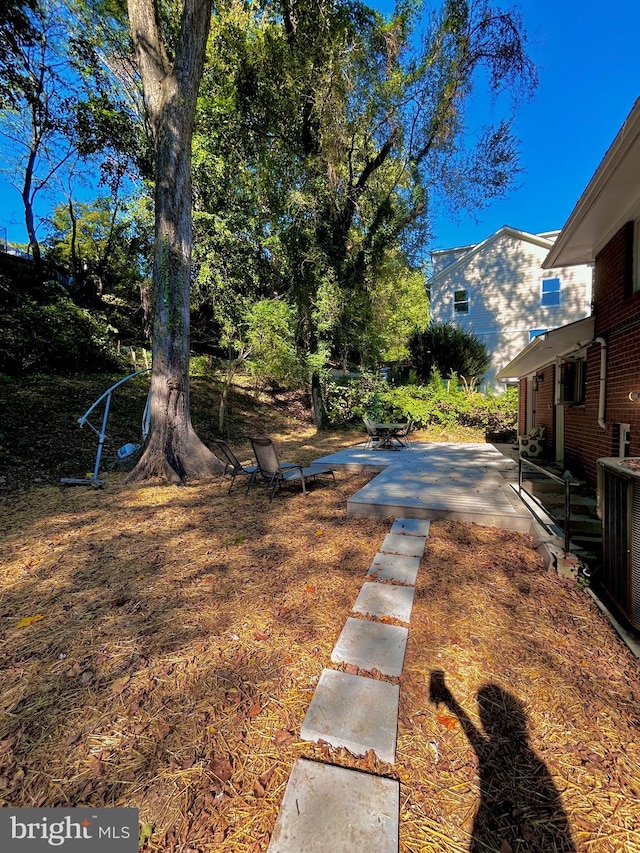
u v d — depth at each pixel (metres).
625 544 2.26
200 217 9.73
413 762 1.52
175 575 3.09
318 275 11.13
